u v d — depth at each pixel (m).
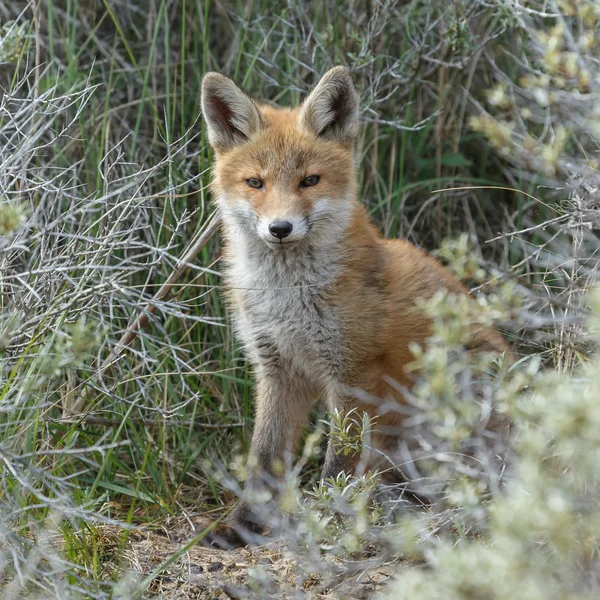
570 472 5.82
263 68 12.80
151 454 9.61
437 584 4.70
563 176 9.52
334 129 9.28
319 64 12.34
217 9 13.29
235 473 10.12
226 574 7.34
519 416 5.35
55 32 12.94
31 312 7.72
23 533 6.85
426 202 12.10
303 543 6.43
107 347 10.09
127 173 11.57
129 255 11.30
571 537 4.54
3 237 7.09
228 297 9.91
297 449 9.62
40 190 10.62
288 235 8.41
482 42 11.84
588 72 6.04
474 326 8.55
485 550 4.74
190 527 8.62
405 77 12.54
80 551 7.23
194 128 12.13
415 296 8.82
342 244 8.77
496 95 6.59
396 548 5.98
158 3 13.40
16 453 7.08
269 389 9.24
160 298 9.55
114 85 12.43
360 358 8.69
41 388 7.49
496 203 13.11
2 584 6.45
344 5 12.76
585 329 7.01
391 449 8.98
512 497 5.01
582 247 7.97
